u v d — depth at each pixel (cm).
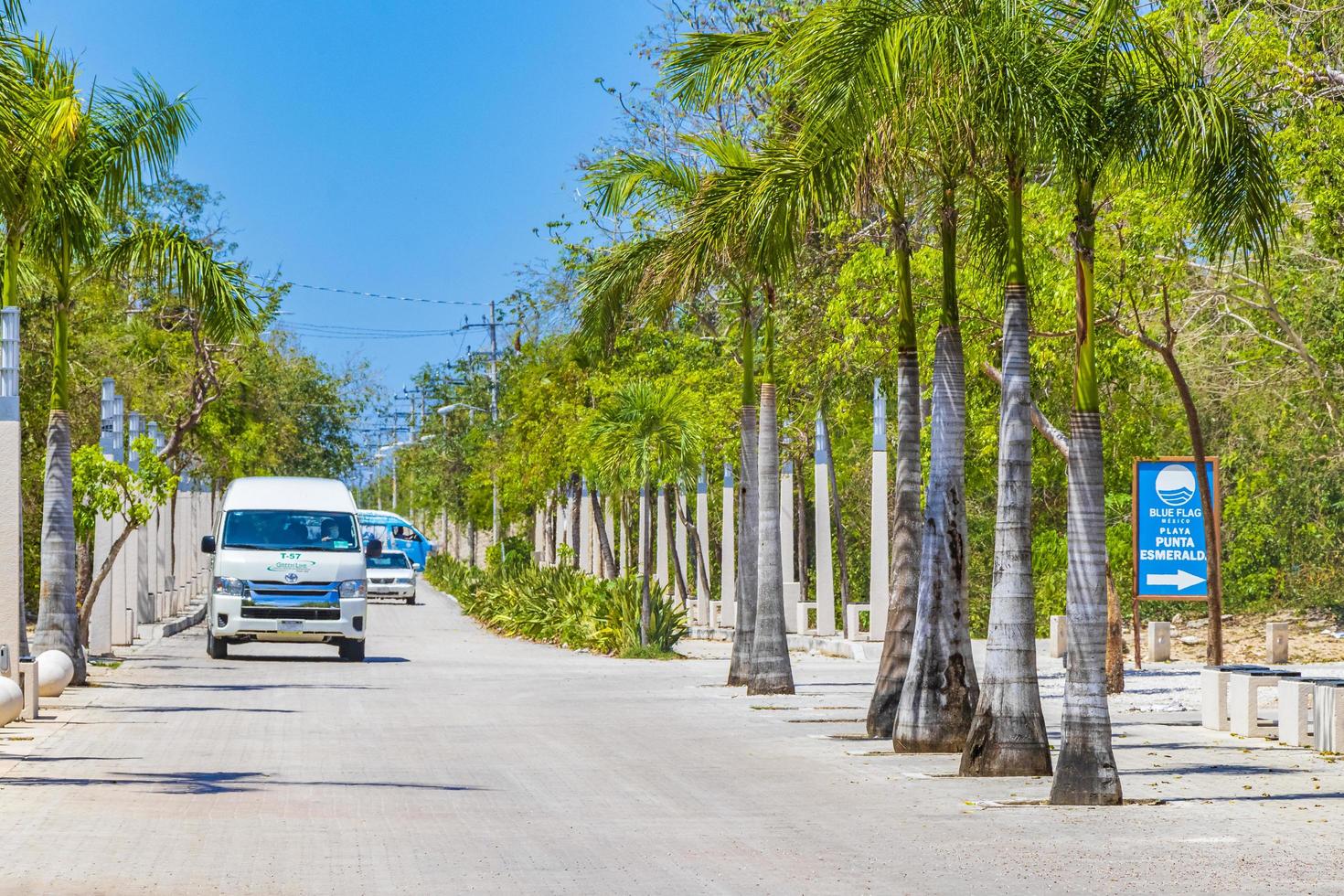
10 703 3512
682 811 2422
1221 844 2091
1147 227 4131
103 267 4894
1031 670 2872
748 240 3375
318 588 6150
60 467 4769
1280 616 7625
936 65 2561
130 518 5597
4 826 2164
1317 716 3250
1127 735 3547
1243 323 6084
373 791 2623
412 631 9038
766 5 6788
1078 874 1867
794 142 3278
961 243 3612
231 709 4141
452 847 2062
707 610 9419
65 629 4759
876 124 2725
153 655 6406
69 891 1711
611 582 7744
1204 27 4522
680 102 3769
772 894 1744
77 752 3105
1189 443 7588
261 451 11762
